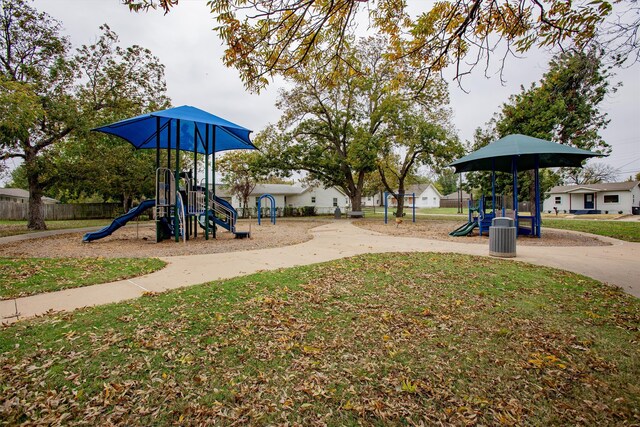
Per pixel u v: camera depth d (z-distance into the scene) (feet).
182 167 97.66
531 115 54.65
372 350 9.70
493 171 42.63
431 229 53.36
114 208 107.04
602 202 109.40
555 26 11.80
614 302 13.93
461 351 9.64
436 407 7.14
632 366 8.81
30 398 7.22
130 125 39.22
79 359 8.87
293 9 10.47
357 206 91.66
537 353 9.51
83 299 14.43
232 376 8.28
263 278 17.94
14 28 47.75
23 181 130.82
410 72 15.79
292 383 8.03
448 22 13.04
